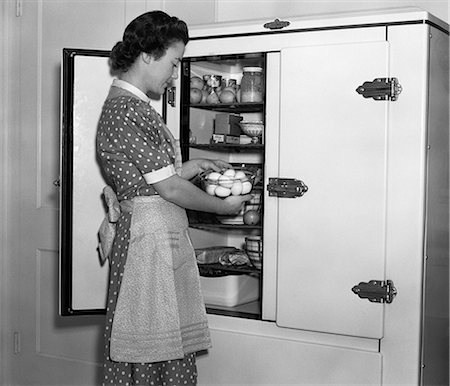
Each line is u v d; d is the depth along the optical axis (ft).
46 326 11.01
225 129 8.86
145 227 7.13
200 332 7.57
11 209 11.20
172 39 7.27
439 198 7.95
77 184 8.37
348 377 7.79
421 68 7.36
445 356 8.39
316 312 7.88
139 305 7.09
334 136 7.73
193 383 7.58
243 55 8.31
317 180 7.84
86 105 8.30
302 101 7.88
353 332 7.70
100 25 10.45
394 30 7.49
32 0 10.93
